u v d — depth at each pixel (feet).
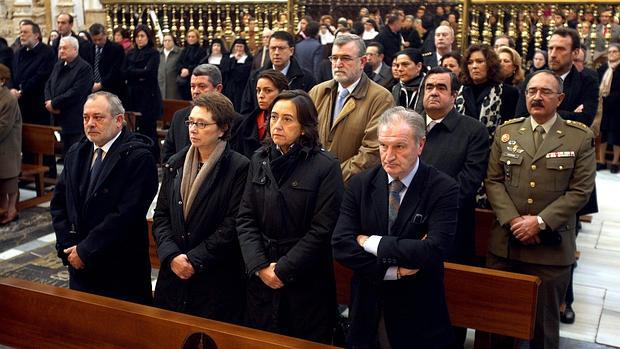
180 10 32.91
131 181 11.19
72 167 11.39
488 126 14.21
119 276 11.53
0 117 19.80
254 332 8.55
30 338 10.02
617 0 25.72
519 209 11.69
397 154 8.48
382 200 8.86
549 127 11.62
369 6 36.19
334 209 9.57
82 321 9.58
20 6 39.22
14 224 20.58
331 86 13.38
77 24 38.65
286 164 9.73
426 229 8.71
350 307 9.26
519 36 26.63
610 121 27.73
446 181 8.73
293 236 9.71
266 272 9.53
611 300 15.34
